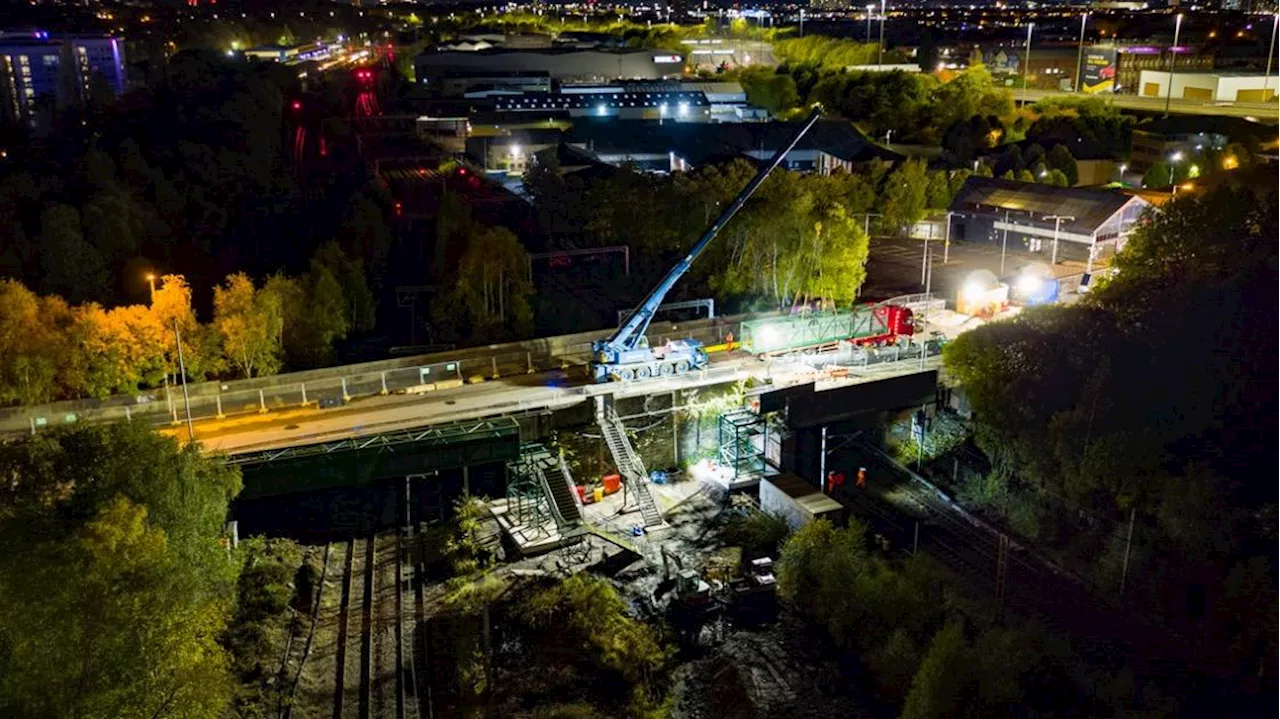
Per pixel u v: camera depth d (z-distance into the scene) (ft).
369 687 178.40
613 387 252.01
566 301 341.82
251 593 197.98
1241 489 200.75
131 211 364.38
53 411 222.48
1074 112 652.89
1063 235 379.35
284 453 212.43
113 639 122.11
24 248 323.98
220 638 184.44
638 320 257.75
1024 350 251.19
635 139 603.67
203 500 170.30
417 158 573.33
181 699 125.70
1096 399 227.20
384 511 236.43
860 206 440.45
